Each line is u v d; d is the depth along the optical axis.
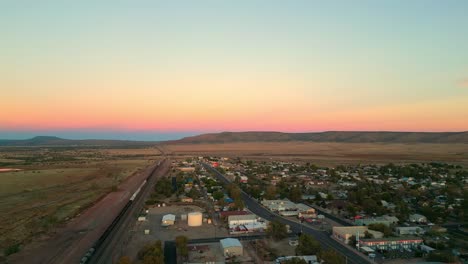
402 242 105.56
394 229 121.31
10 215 139.88
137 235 118.00
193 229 126.44
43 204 165.12
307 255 95.75
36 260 92.44
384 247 103.94
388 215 148.38
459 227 130.38
